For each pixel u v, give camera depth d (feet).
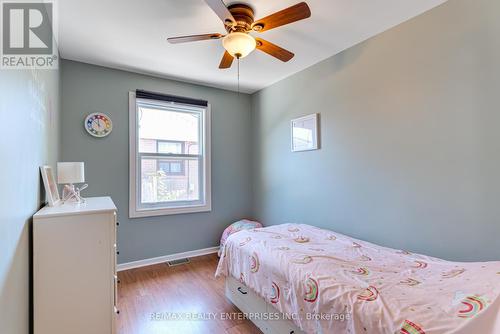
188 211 11.54
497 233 5.41
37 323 4.81
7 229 3.52
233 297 7.38
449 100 6.11
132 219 10.31
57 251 5.00
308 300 4.69
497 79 5.41
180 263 10.81
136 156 10.40
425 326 3.25
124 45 8.13
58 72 8.30
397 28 7.11
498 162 5.40
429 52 6.45
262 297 5.97
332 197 9.06
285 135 11.18
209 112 12.22
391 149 7.29
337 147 8.86
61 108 8.91
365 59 7.93
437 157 6.33
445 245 6.20
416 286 4.33
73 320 5.10
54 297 4.95
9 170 3.61
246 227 11.30
